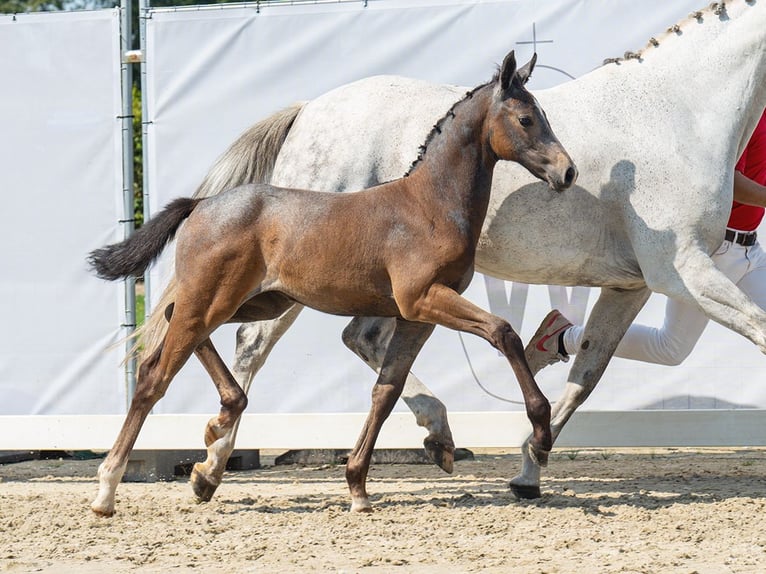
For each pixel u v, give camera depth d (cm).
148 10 1216
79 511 947
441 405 1042
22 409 1230
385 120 1016
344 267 880
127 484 1159
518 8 1170
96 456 1421
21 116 1223
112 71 1210
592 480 1121
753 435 1101
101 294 1212
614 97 973
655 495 1003
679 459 1301
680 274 935
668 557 748
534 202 966
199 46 1209
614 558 747
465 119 880
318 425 1134
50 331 1222
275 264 899
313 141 1031
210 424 962
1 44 1224
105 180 1213
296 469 1295
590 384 1016
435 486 1112
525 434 1110
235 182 1067
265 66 1204
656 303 1188
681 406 1187
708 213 933
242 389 1052
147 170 1217
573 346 1051
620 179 949
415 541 812
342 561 753
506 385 1195
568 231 968
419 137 1000
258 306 966
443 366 1204
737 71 958
